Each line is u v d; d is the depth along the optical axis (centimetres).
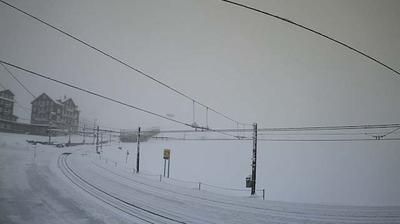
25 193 1811
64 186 2153
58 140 3744
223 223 1509
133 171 3647
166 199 2111
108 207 1720
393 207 2088
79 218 1464
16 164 2659
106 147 4550
